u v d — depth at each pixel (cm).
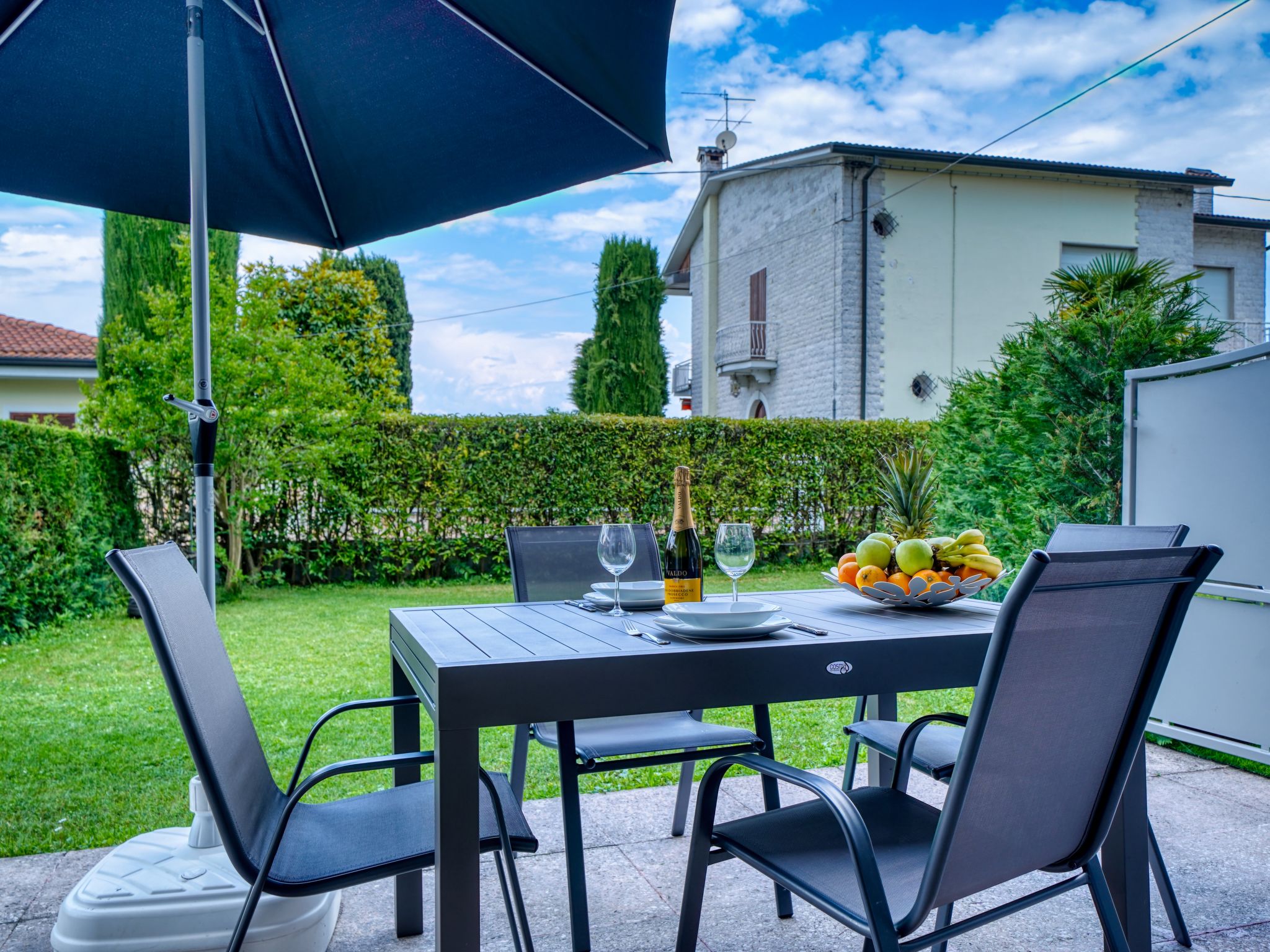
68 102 213
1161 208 1311
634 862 237
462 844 135
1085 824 137
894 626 178
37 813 265
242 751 147
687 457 867
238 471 717
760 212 1469
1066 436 437
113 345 768
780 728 372
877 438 910
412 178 246
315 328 1222
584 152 233
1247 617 306
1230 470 311
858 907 123
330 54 220
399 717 204
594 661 141
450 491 809
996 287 1252
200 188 186
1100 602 120
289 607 666
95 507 646
